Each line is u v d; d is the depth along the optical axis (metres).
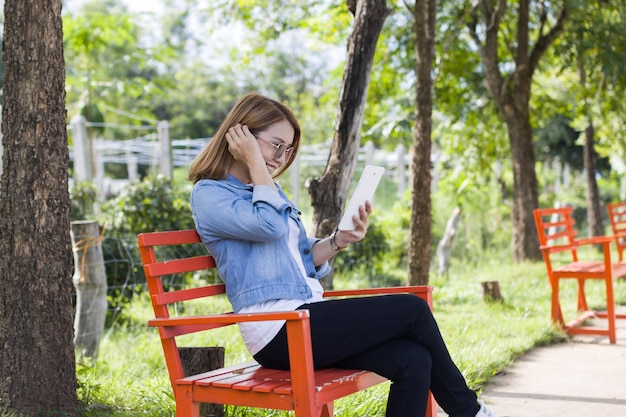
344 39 12.30
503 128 14.32
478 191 15.50
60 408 3.74
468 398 2.88
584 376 5.11
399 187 20.34
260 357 2.85
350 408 3.87
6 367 3.69
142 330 7.46
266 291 2.81
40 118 3.71
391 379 2.76
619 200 25.75
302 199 19.39
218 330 6.62
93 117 16.73
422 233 7.79
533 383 4.93
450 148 15.00
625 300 8.14
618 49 11.81
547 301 8.20
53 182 3.74
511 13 13.25
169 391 4.18
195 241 2.97
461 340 5.96
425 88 7.71
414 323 2.81
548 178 24.05
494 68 12.42
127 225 9.64
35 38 3.70
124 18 17.27
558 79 16.11
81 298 5.77
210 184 2.94
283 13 10.44
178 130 42.28
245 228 2.79
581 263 6.91
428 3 7.69
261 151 3.01
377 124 12.38
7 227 3.71
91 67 17.72
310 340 2.50
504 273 10.94
